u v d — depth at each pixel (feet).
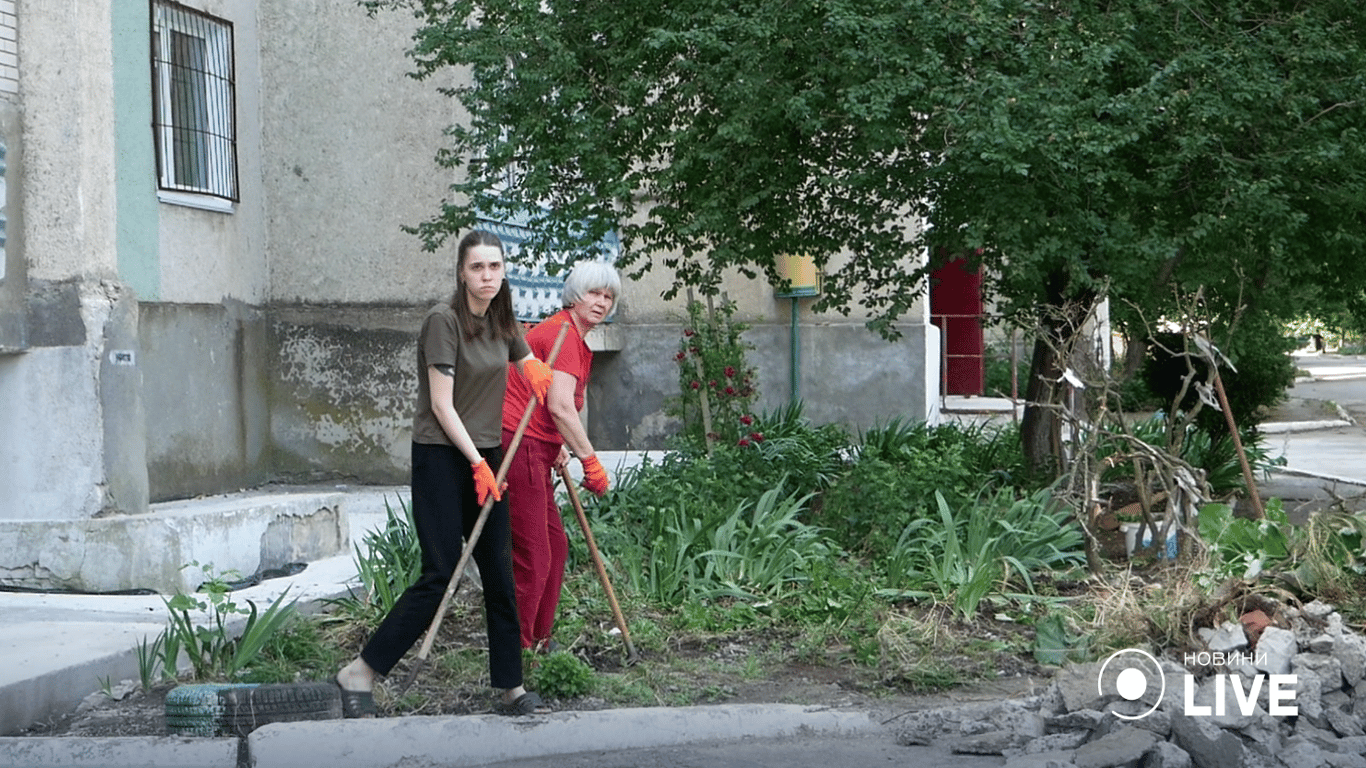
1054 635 20.79
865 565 26.63
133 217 33.60
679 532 25.20
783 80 29.91
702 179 31.65
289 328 40.47
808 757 16.33
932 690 19.21
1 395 26.37
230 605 19.88
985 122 26.89
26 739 16.30
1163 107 28.89
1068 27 29.01
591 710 17.49
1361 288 36.27
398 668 19.51
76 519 25.53
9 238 25.95
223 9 38.17
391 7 36.37
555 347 19.20
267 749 16.17
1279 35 29.50
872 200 32.99
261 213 40.42
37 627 21.26
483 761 16.42
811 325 51.60
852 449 39.42
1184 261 33.01
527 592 19.58
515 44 30.50
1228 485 38.91
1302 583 22.39
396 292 39.83
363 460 40.11
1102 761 14.94
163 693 18.78
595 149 31.01
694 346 39.40
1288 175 30.07
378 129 39.81
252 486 39.42
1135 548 28.32
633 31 31.50
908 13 28.04
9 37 26.07
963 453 37.86
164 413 34.81
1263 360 45.11
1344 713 16.94
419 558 23.94
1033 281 31.30
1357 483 42.45
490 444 17.78
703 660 20.62
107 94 26.89
